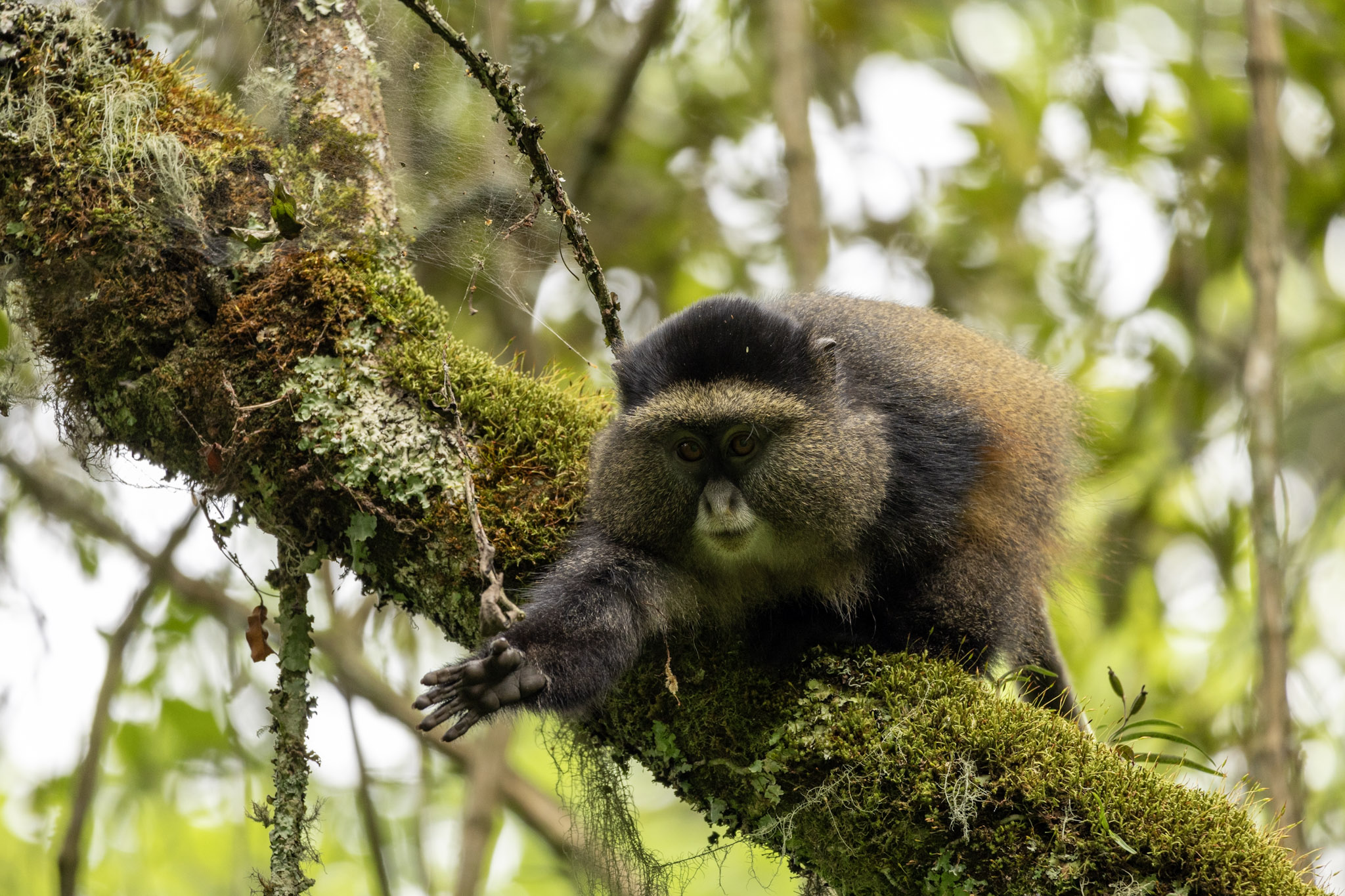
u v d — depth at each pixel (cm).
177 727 1488
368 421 805
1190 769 809
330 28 906
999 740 705
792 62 1528
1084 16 1752
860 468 952
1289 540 1288
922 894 696
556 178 832
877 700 741
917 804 700
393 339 840
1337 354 1859
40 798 1486
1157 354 1666
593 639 810
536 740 1311
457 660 752
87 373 841
